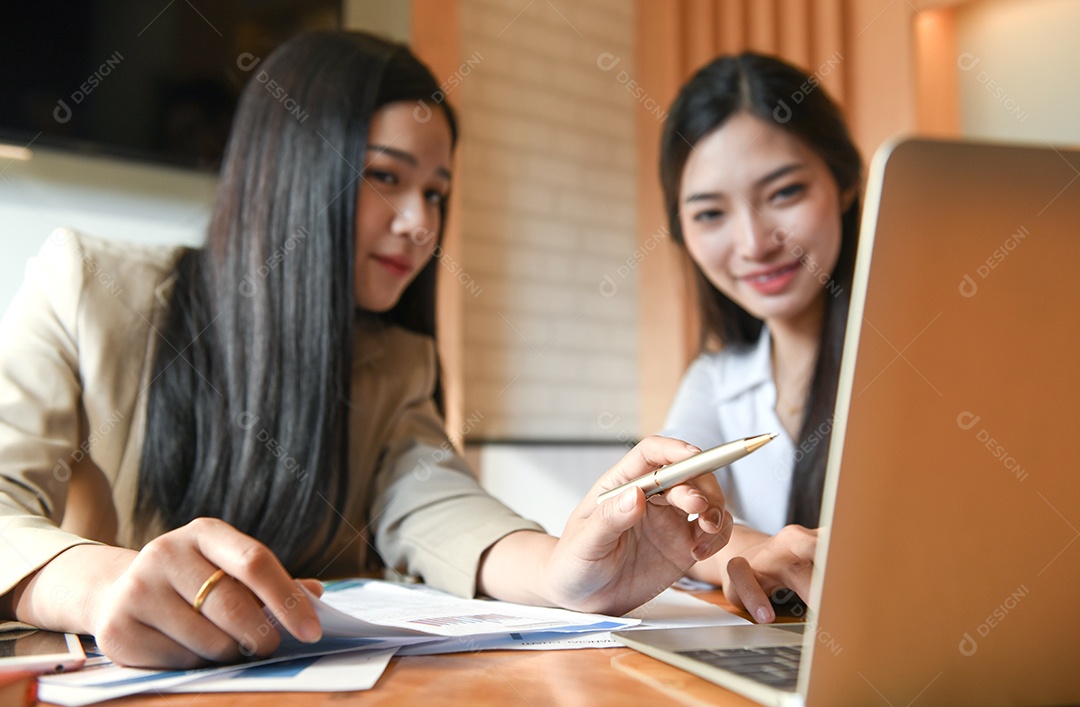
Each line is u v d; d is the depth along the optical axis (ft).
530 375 10.82
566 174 11.42
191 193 7.43
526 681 1.49
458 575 2.64
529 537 2.61
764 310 4.64
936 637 1.20
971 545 1.20
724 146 4.58
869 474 1.15
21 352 3.17
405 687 1.45
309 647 1.72
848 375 1.13
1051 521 1.23
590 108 11.75
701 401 4.92
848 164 4.68
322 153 3.64
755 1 11.10
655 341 11.75
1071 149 1.16
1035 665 1.25
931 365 1.14
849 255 4.67
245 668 1.57
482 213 10.54
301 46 3.85
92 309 3.34
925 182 1.11
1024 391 1.18
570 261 11.38
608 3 12.01
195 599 1.55
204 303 3.56
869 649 1.19
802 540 2.39
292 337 3.46
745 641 1.73
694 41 11.78
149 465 3.29
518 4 11.05
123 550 2.07
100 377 3.28
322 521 3.43
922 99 9.68
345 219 3.61
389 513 3.24
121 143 7.02
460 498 3.10
